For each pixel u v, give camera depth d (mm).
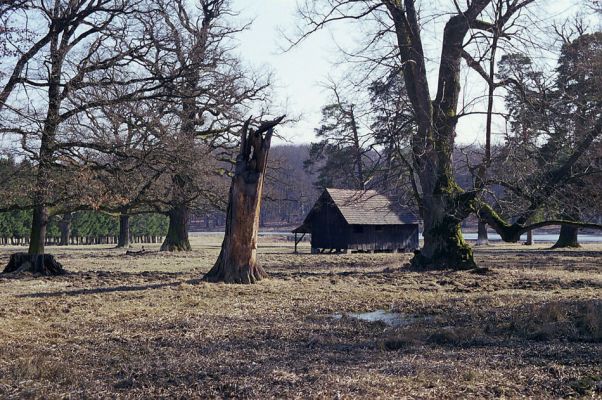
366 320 13773
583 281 21109
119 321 13633
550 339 11320
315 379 8547
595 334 11391
